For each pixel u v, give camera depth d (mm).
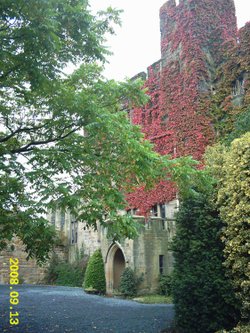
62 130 7676
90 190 7168
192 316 8336
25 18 5883
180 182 8570
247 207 7633
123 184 8539
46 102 7316
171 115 21312
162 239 18438
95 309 13477
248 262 7539
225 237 8367
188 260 8852
